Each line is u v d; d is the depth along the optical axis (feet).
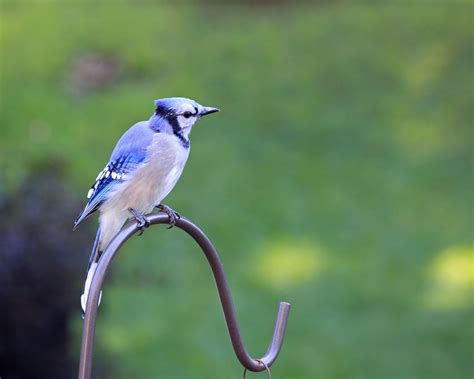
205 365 34.32
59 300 26.91
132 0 69.77
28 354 26.94
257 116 56.08
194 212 46.19
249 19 67.72
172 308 38.04
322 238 44.29
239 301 38.83
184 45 63.62
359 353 35.55
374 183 49.78
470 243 43.42
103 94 57.62
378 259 42.45
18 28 64.85
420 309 38.60
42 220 27.07
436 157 52.29
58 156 49.08
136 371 33.58
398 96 58.54
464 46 62.18
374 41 63.72
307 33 64.95
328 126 55.26
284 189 48.91
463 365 34.94
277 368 34.53
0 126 52.80
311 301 39.09
